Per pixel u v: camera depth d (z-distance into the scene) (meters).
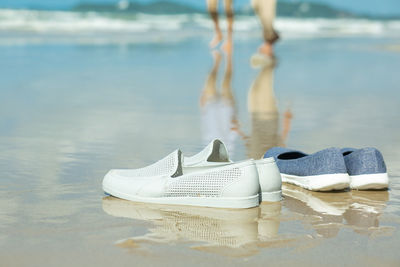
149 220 2.33
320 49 16.75
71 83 7.77
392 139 4.30
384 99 6.60
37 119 4.99
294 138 4.33
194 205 2.58
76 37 19.72
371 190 2.94
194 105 6.00
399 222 2.36
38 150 3.72
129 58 12.04
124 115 5.27
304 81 8.47
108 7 52.66
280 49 16.73
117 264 1.81
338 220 2.38
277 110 5.76
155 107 5.82
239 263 1.83
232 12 12.61
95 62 10.97
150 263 1.82
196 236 2.12
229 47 12.87
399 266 1.83
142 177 2.66
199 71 9.72
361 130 4.68
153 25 32.47
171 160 2.66
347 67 10.87
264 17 11.29
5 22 25.62
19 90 6.94
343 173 2.83
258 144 4.07
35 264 1.81
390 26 43.88
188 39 20.89
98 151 3.72
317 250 1.97
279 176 2.71
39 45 15.20
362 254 1.94
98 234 2.12
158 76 8.86
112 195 2.70
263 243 2.04
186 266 1.80
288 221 2.35
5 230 2.14
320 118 5.28
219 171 2.56
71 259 1.85
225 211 2.50
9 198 2.61
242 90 7.36
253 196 2.56
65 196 2.67
